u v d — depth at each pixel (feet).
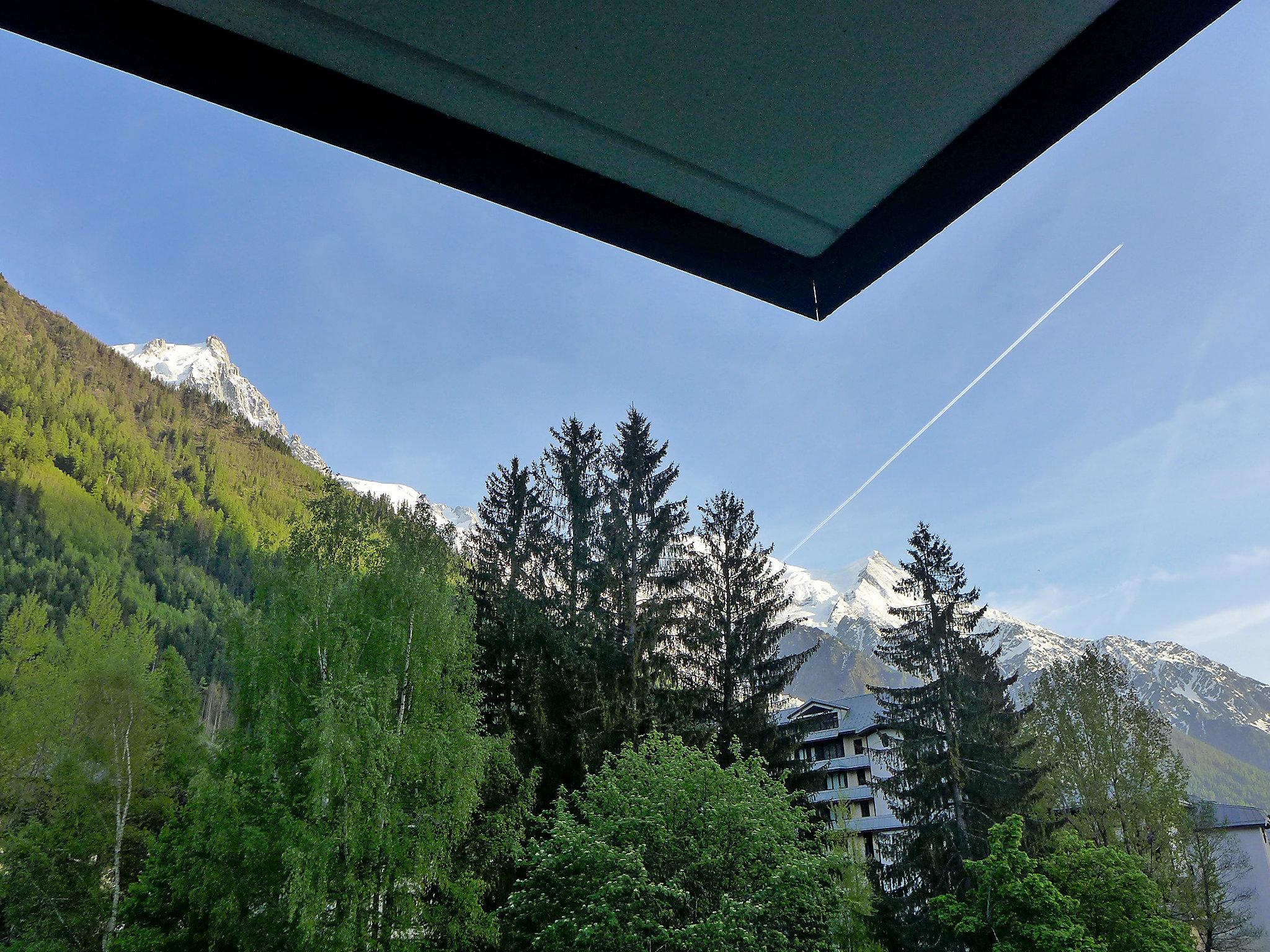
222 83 4.98
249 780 65.77
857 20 4.80
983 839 83.30
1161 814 95.81
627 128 5.51
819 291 6.73
